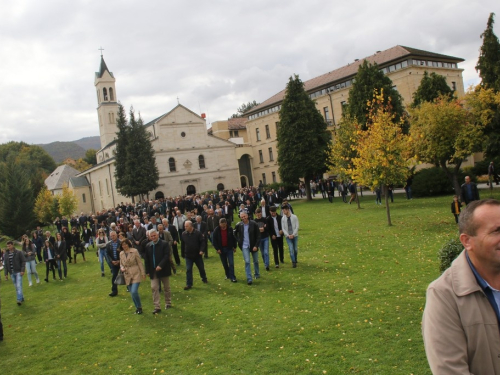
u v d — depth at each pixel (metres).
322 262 14.16
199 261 13.49
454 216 19.80
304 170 43.00
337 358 6.66
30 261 17.44
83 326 10.77
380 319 8.03
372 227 20.44
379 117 22.33
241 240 12.98
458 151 25.42
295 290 11.15
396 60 47.47
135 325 10.19
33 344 9.80
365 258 13.82
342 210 30.20
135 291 10.98
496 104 25.98
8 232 42.75
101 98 88.38
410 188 32.81
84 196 84.50
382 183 20.27
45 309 13.20
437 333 2.46
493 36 28.92
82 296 14.41
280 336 8.02
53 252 18.44
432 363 2.46
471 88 26.45
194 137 67.50
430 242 14.96
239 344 7.94
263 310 9.83
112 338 9.48
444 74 49.41
